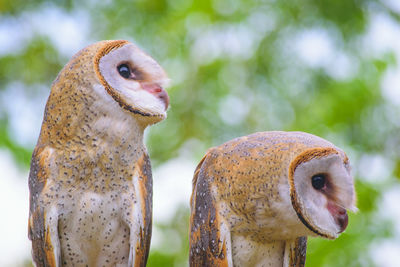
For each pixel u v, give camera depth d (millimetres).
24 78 13711
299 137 6148
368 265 11648
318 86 14109
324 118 13531
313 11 14250
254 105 14070
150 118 6195
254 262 6277
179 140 13539
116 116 6133
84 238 6250
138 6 14578
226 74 14398
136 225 6223
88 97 6082
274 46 14539
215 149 6547
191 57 14406
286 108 13984
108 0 14719
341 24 13984
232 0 14766
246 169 6031
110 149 6156
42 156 6188
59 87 6191
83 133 6113
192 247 6461
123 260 6402
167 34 14523
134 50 6348
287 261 6258
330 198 5867
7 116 12977
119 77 6211
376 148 13422
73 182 6145
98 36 14469
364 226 12305
